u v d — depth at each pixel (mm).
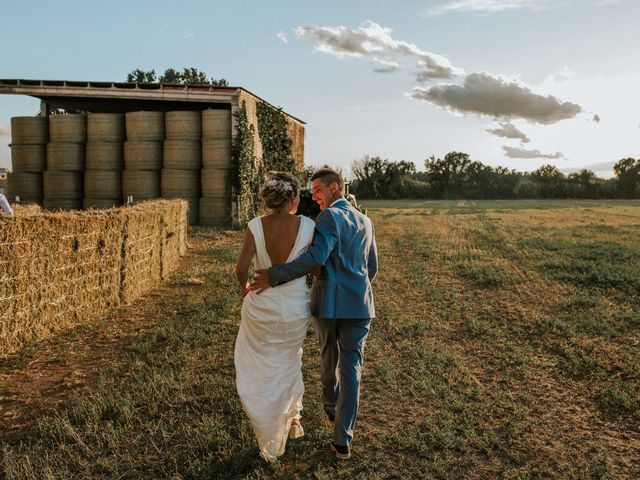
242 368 3607
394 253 14312
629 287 8992
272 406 3529
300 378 3705
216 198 19812
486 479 3369
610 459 3586
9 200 20688
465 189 85750
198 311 7453
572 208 46469
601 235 19281
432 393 4625
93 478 3375
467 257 13352
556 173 87812
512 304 8094
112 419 4148
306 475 3428
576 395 4676
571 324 6770
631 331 6551
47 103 22438
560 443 3807
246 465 3523
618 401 4465
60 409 4375
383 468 3488
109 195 20172
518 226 24234
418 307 7957
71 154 20234
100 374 5102
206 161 19844
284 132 24516
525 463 3537
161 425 4027
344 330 3631
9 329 5758
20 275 5879
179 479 3309
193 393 4613
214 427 3932
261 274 3445
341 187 3924
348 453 3545
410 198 84500
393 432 3971
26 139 20609
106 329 6660
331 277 3564
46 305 6344
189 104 23641
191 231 18422
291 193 3512
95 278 7316
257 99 21750
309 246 3531
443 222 27281
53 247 6414
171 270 10883
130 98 20047
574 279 10000
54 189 20297
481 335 6480
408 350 5863
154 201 11594
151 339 6211
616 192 86000
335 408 3865
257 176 21781
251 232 3510
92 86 20062
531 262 12281
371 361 5543
